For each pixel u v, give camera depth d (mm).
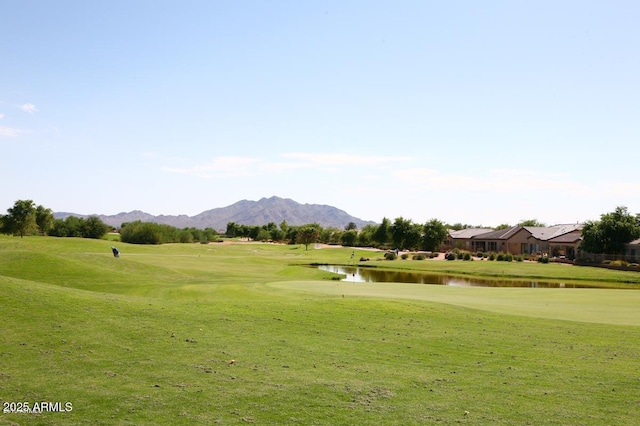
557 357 11570
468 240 101500
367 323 14828
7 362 9523
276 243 129625
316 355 11000
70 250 61750
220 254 74938
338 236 130500
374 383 9219
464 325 15336
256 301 18000
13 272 25234
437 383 9352
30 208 89562
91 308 13656
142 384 8742
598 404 8414
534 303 22875
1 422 7105
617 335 14562
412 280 48469
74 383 8680
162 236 106438
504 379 9719
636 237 64688
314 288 27453
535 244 84562
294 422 7379
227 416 7520
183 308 15195
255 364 10117
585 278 49438
